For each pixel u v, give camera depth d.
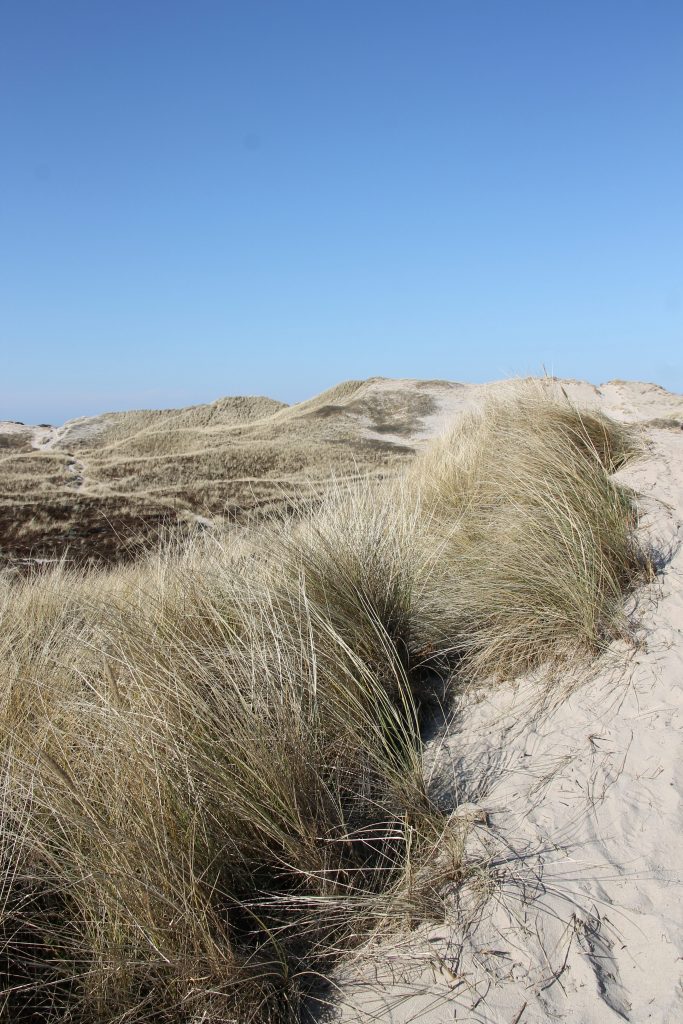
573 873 2.12
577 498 4.04
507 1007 1.78
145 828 2.12
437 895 2.18
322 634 3.11
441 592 3.84
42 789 2.23
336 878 2.27
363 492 5.01
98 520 29.69
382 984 1.95
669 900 1.94
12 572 7.43
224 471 42.97
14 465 51.22
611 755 2.53
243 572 3.68
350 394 63.72
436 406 55.75
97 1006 1.88
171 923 1.96
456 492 5.26
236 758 2.39
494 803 2.49
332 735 2.75
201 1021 1.86
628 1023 1.67
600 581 3.44
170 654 2.86
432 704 3.25
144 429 66.75
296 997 1.95
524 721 2.89
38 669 3.01
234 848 2.25
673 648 2.96
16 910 2.02
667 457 5.26
